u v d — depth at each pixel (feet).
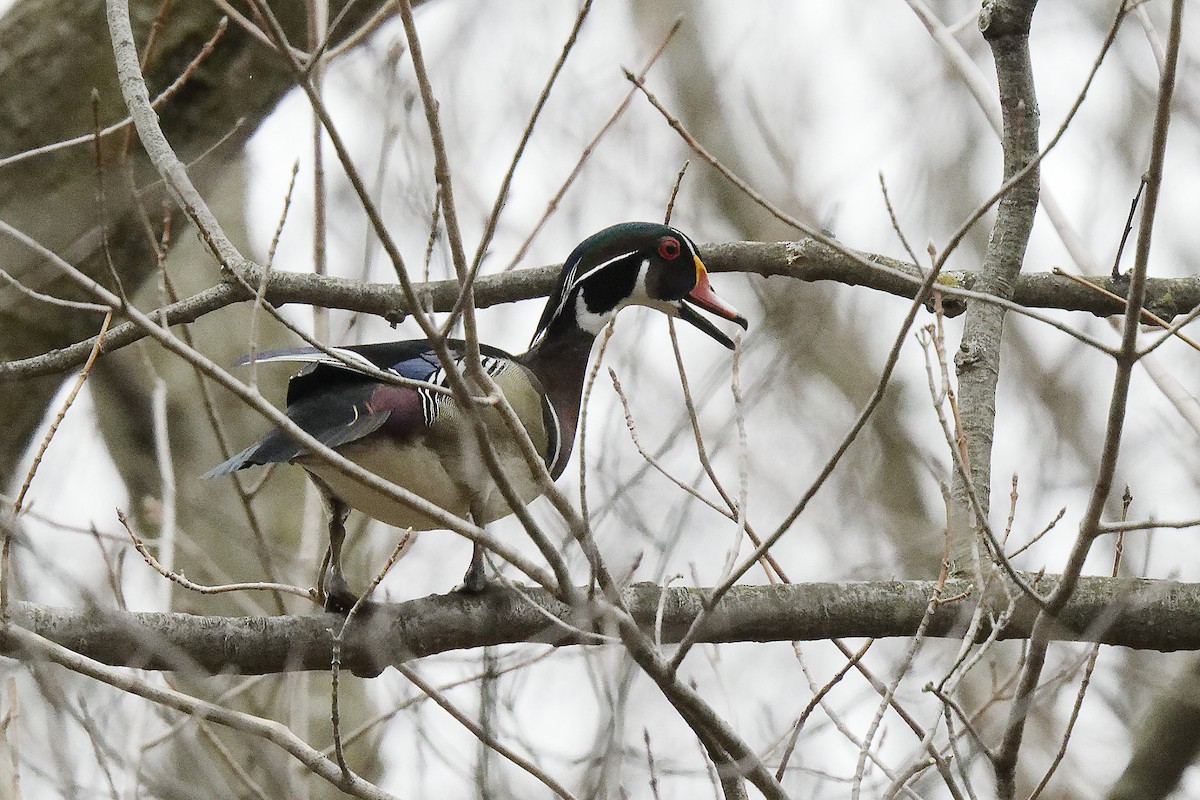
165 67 36.40
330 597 29.35
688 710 24.39
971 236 62.44
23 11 35.99
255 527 34.76
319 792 44.88
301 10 37.91
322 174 36.14
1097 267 37.27
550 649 29.25
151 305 50.83
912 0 37.58
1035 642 24.66
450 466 29.94
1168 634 30.60
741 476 24.66
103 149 35.29
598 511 27.04
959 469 25.95
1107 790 40.83
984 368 33.45
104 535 30.42
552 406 33.35
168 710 32.94
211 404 35.29
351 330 41.52
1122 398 23.11
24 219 34.35
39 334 36.78
